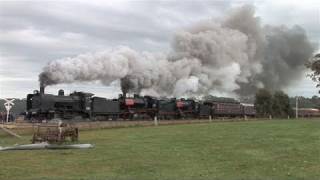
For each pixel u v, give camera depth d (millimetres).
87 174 18688
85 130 47156
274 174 18547
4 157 24312
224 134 40812
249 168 20109
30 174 18672
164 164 21406
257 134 40438
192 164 21375
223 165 21031
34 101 60531
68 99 62844
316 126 54469
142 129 49781
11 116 61219
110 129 49656
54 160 22984
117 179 17453
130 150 27562
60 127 32656
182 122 66062
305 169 19781
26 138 36719
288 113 122438
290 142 32125
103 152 26578
